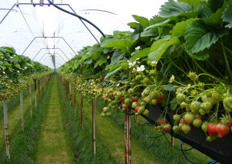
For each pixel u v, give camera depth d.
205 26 1.55
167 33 2.08
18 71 5.97
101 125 9.66
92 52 3.83
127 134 4.18
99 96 3.48
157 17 2.08
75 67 5.80
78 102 15.16
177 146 6.48
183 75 2.08
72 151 7.20
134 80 2.02
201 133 1.68
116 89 2.57
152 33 2.30
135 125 8.51
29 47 19.16
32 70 11.02
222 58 1.77
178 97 1.35
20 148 6.49
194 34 1.50
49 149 7.34
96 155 6.20
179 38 1.70
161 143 6.66
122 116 10.04
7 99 5.56
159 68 2.33
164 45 1.70
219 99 1.23
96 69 4.60
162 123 1.84
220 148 1.50
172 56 1.91
